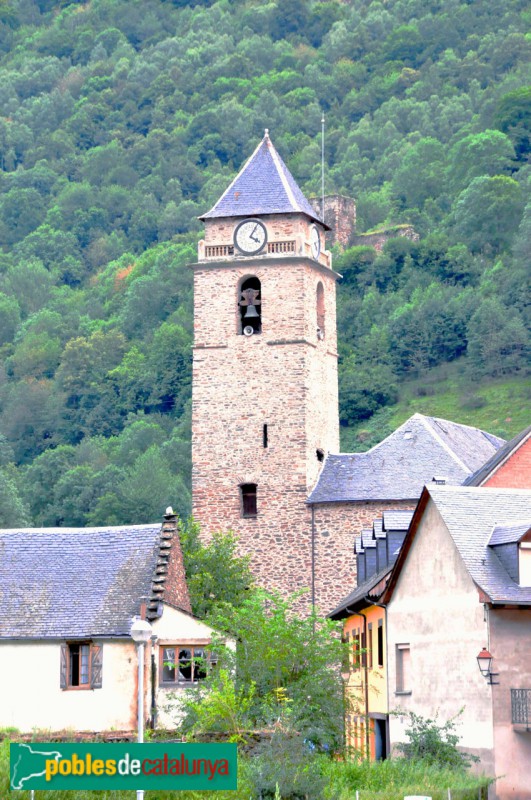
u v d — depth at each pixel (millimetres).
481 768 86750
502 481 115938
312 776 75625
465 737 88938
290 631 99125
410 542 97000
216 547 136750
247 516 143250
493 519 92750
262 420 144250
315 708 95250
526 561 87812
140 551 105375
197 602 130750
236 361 145625
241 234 146500
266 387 144625
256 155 150875
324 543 140750
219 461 144750
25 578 104438
